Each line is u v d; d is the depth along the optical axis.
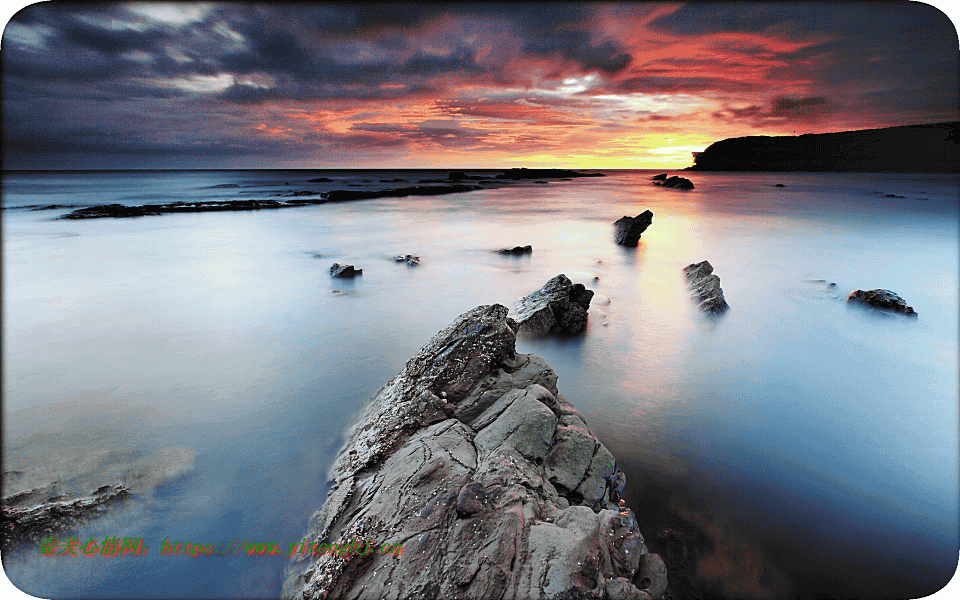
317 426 6.98
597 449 5.13
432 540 3.96
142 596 4.42
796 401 7.89
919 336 10.34
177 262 17.73
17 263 17.23
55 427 6.88
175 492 5.58
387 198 48.16
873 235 22.59
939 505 5.68
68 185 68.56
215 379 8.41
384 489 4.86
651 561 4.02
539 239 23.28
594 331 10.68
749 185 60.97
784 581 4.66
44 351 9.51
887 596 4.56
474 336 6.72
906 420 7.36
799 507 5.62
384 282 14.95
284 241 22.53
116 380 8.36
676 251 19.77
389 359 9.23
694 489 5.87
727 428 7.13
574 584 3.39
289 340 10.18
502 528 3.88
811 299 12.88
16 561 4.64
